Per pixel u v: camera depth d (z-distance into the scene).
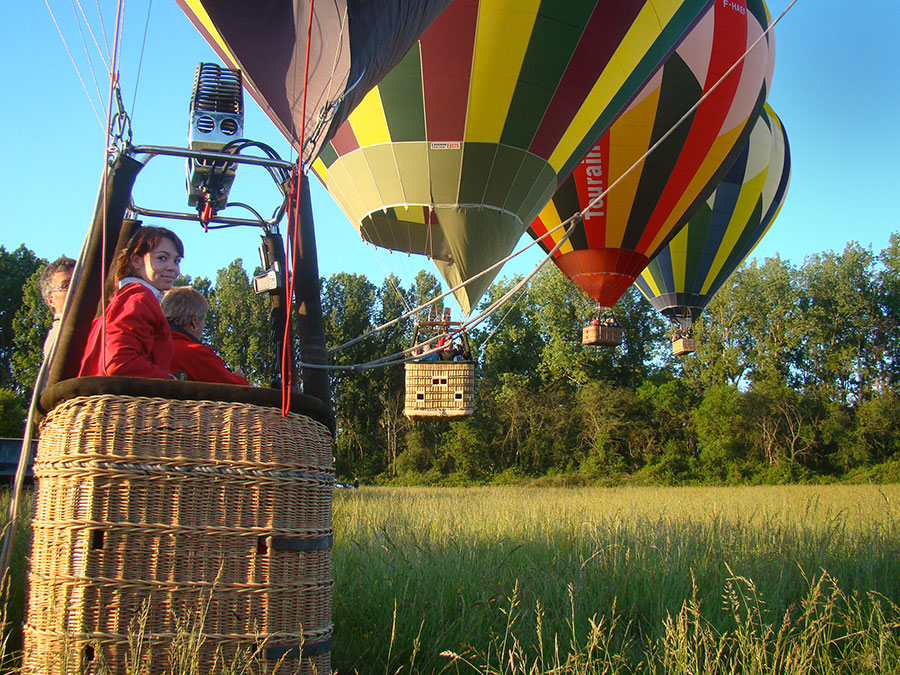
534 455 44.31
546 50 9.18
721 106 12.68
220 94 2.96
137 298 2.55
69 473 2.20
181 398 2.29
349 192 10.02
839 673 3.17
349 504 9.27
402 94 9.25
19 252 49.69
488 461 44.47
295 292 2.79
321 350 2.72
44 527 2.24
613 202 13.38
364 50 3.47
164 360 2.62
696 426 42.22
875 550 4.89
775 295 47.31
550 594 4.04
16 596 3.09
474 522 6.60
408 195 9.60
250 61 3.34
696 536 5.42
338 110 3.39
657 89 12.38
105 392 2.24
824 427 40.22
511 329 51.03
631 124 12.62
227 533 2.24
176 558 2.21
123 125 2.64
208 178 2.94
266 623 2.26
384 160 9.52
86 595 2.16
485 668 3.12
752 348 47.59
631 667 3.37
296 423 2.39
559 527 6.19
